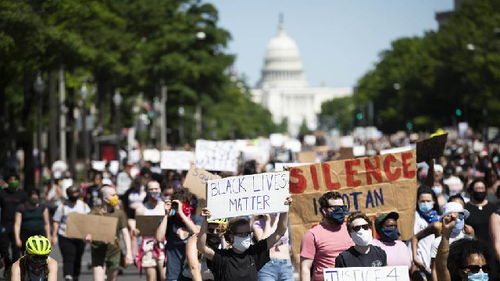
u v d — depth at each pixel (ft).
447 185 79.00
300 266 46.83
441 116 446.19
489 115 334.44
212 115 426.51
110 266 66.33
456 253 35.73
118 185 111.04
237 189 44.27
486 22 354.74
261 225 55.93
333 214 46.11
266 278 54.80
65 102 237.25
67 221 65.62
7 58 140.67
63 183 126.82
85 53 156.04
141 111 343.87
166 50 313.53
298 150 160.56
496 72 323.57
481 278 35.42
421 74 428.97
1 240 82.23
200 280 47.16
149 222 64.54
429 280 54.19
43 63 152.97
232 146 85.10
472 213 58.59
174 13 317.42
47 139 243.19
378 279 39.37
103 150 188.24
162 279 65.16
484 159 116.98
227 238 44.29
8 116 200.64
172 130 375.04
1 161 168.04
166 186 84.12
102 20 186.09
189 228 48.88
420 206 56.49
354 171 52.37
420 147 61.41
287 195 44.04
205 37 362.53
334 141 320.70
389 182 52.16
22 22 131.34
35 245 43.68
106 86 257.34
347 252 43.62
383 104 564.71
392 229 46.60
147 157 145.18
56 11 142.82
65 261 76.28
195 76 341.82
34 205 81.66
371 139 345.10
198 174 67.21
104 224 65.36
